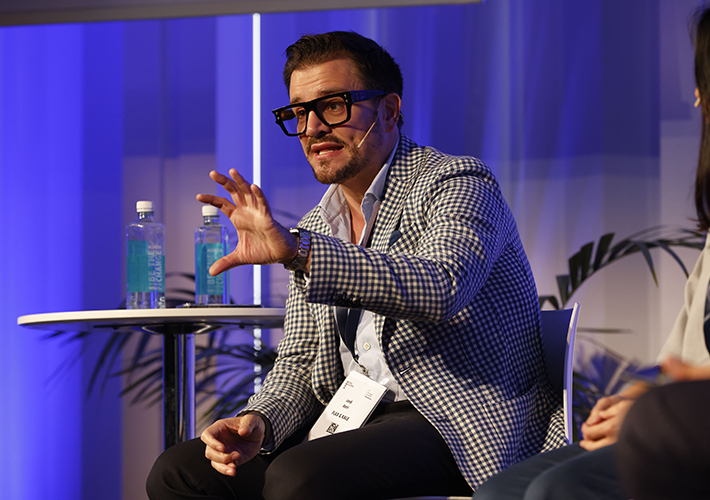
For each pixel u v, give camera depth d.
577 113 5.18
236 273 5.30
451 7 5.34
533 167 5.20
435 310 1.76
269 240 1.68
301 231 1.74
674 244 4.38
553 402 2.14
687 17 5.07
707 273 1.16
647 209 5.04
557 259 5.12
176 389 3.37
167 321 2.92
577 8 5.22
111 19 5.27
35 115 5.62
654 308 4.94
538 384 2.12
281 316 2.83
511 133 5.24
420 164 2.30
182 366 3.40
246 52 5.52
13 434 5.45
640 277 4.98
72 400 5.42
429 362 2.01
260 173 5.45
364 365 2.24
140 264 3.37
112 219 5.51
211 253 3.43
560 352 2.18
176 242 5.43
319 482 1.68
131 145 5.55
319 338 2.39
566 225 5.13
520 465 1.26
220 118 5.49
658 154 5.05
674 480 0.74
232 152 5.48
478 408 1.94
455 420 1.93
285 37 5.48
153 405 5.35
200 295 3.42
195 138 5.50
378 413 2.17
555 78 5.21
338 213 2.50
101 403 5.39
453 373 2.00
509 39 5.28
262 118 5.46
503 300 2.10
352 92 2.30
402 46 5.36
